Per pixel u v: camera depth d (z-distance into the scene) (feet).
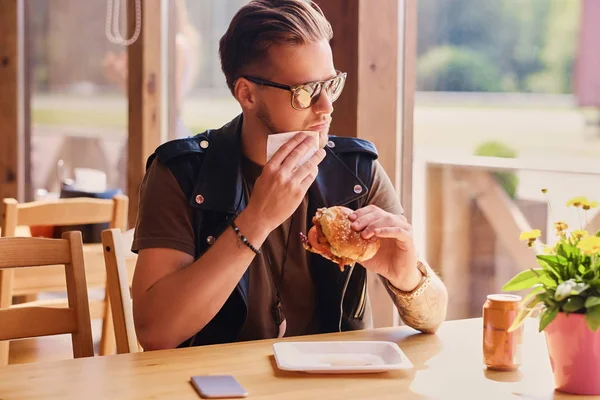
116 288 5.76
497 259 10.57
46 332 5.44
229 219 5.69
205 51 12.13
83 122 15.01
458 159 10.85
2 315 5.30
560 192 9.87
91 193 10.68
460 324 5.73
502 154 10.97
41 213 8.95
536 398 4.09
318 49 5.44
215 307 5.30
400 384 4.28
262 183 5.21
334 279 5.87
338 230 4.97
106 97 14.32
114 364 4.57
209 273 5.21
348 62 7.73
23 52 15.02
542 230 10.05
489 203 10.60
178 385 4.18
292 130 5.52
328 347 4.85
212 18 12.00
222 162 5.79
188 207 5.64
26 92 15.23
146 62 12.03
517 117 10.71
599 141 10.60
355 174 6.09
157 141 12.25
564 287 4.02
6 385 4.17
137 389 4.11
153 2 12.10
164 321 5.27
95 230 10.00
